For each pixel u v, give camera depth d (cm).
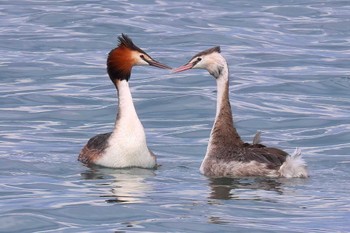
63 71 2336
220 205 1352
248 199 1381
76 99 2100
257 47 2594
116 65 1627
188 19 2886
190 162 1662
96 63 2412
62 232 1260
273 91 2180
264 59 2472
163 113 2025
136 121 1612
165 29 2759
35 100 2092
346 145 1784
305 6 3106
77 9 2989
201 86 2214
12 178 1518
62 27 2778
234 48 2577
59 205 1359
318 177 1507
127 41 1633
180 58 2452
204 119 1977
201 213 1319
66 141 1808
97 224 1288
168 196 1404
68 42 2608
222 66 1588
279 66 2409
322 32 2778
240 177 1504
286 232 1242
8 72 2317
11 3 3102
